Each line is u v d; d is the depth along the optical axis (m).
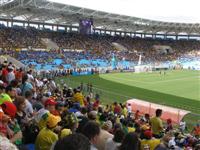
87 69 70.62
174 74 80.56
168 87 58.22
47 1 64.62
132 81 63.75
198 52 114.44
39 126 8.58
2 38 77.00
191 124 29.97
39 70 61.62
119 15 86.56
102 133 7.11
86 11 78.12
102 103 38.78
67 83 51.88
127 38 111.44
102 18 88.81
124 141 5.84
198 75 79.88
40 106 10.78
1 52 66.69
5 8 67.12
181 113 32.25
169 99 46.12
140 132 11.53
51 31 92.62
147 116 20.47
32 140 8.51
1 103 8.57
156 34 127.38
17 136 7.35
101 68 75.38
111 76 69.25
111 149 6.68
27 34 84.00
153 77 72.38
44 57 73.31
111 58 88.06
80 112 12.45
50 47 82.81
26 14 77.00
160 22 101.56
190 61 104.88
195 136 21.81
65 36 92.62
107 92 47.69
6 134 6.82
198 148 15.28
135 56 97.44
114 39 106.12
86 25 82.25
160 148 7.23
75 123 8.34
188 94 51.41
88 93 43.03
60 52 80.75
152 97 47.03
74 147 3.46
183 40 124.88
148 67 85.44
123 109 24.88
